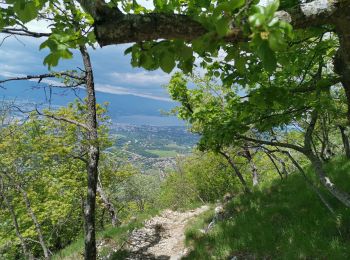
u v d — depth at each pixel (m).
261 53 1.36
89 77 11.68
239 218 13.56
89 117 11.89
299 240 9.49
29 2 2.13
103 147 26.52
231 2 1.47
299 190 13.95
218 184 39.59
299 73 5.71
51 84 10.49
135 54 2.12
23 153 19.02
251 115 5.41
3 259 18.06
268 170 32.66
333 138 22.69
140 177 44.78
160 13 1.62
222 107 7.45
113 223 25.41
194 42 1.69
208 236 13.33
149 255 14.48
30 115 10.78
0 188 13.53
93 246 11.48
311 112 4.69
